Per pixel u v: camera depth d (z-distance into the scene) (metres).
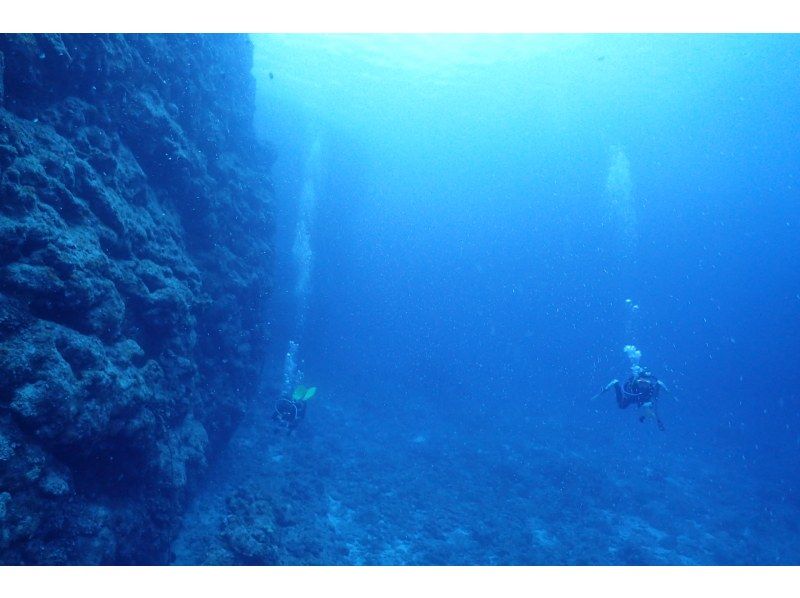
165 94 9.24
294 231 44.31
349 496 12.96
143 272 7.07
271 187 15.07
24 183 5.12
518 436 23.20
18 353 4.37
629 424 30.20
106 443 5.64
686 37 27.61
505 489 15.47
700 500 17.34
